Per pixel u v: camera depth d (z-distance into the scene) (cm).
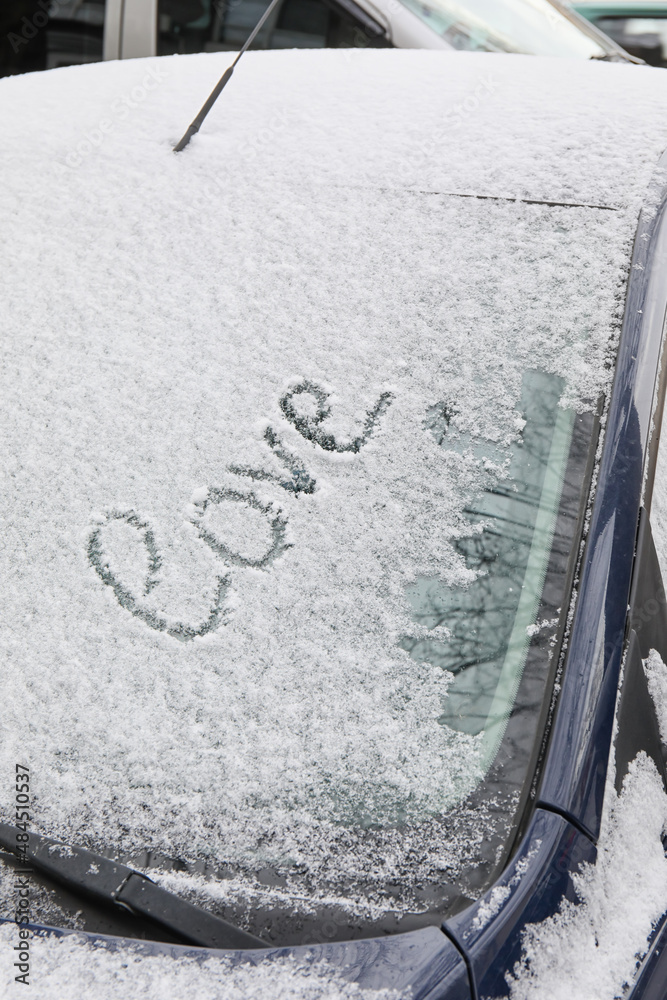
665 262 188
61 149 220
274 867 160
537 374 183
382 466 180
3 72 427
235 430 185
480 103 216
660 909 163
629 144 201
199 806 164
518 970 153
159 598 176
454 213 196
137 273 200
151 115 225
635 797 166
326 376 186
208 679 170
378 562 175
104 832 163
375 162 206
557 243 191
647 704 170
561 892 157
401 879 158
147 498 182
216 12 401
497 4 399
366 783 164
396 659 170
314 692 169
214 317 194
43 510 183
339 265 194
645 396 180
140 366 192
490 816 161
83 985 152
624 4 673
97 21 411
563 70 229
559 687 165
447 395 183
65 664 173
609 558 171
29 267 203
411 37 379
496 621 170
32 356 195
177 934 156
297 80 231
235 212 203
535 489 177
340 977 151
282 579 175
